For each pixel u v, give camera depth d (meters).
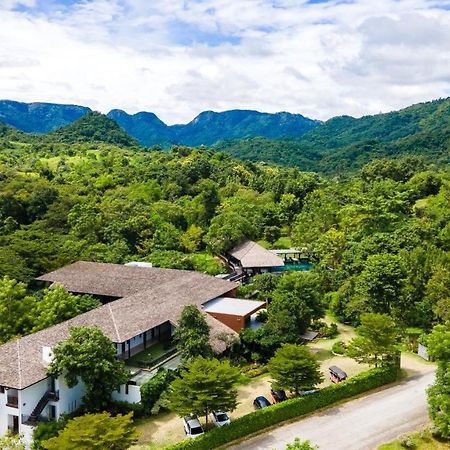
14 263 70.94
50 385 42.78
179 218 109.31
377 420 44.22
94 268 73.12
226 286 68.62
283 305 58.34
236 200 118.38
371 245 76.44
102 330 49.09
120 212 99.75
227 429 40.56
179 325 49.94
